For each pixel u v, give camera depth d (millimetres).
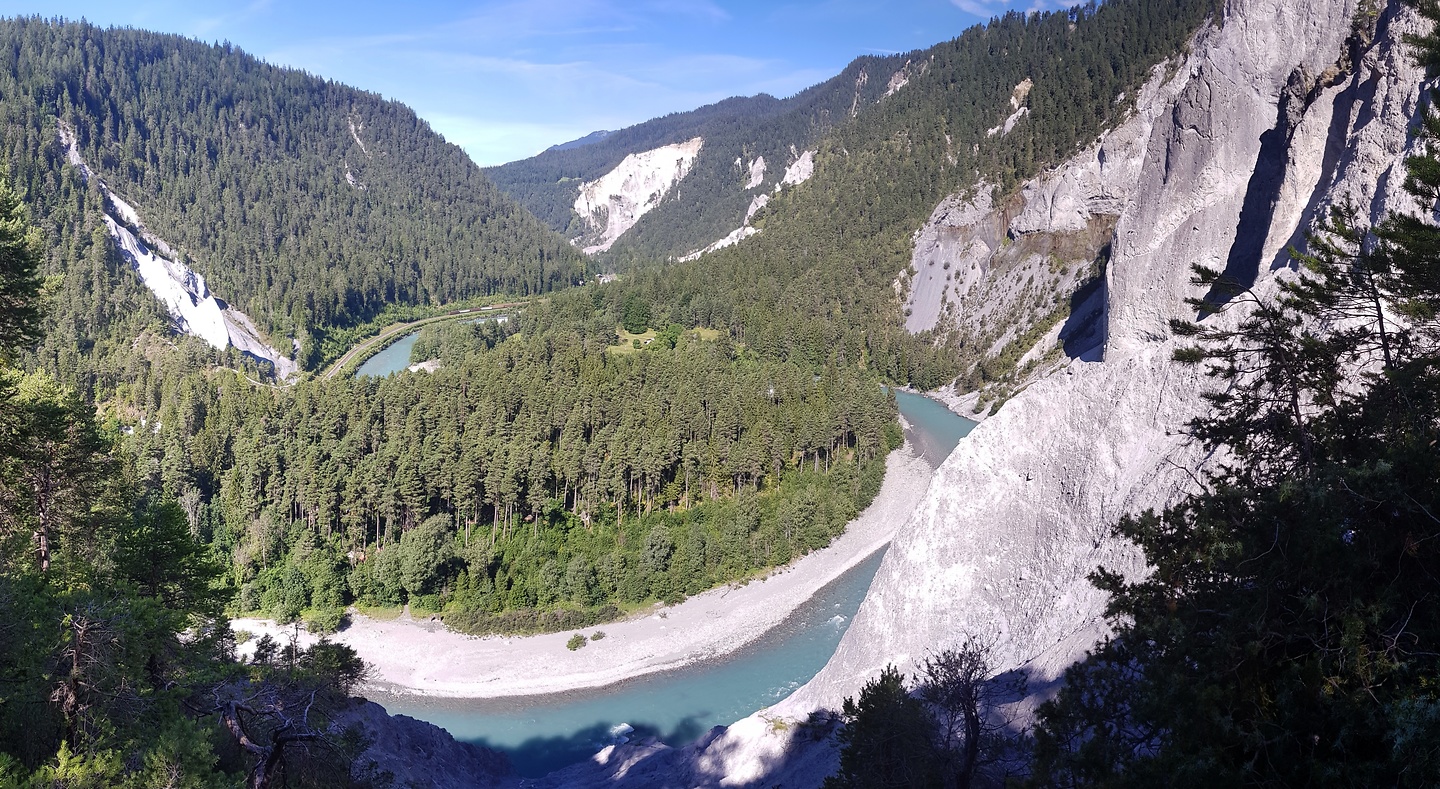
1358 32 69250
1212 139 88125
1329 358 17578
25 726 19234
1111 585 18797
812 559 89000
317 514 86562
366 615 79125
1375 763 11484
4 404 32188
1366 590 13242
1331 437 16453
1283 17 84125
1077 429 45438
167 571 35438
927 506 49594
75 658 20375
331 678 42125
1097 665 20141
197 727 21266
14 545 29188
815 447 107250
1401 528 13344
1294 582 13898
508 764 58562
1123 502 40406
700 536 85250
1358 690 12250
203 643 29812
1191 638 15211
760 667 70625
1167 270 90562
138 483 83688
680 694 67500
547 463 89812
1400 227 16531
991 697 35562
